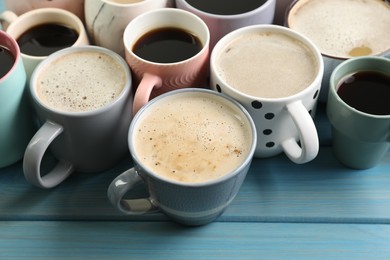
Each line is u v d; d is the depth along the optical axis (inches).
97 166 25.7
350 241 24.3
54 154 25.5
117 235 24.6
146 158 22.9
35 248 24.3
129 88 24.4
